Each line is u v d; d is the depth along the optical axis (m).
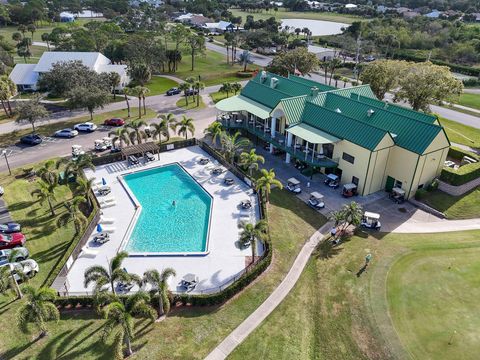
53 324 32.53
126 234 45.28
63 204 51.03
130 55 119.31
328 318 34.03
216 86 111.44
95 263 40.66
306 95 65.56
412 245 44.25
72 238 44.41
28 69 101.81
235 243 43.97
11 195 52.72
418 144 51.38
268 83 79.38
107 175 58.94
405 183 53.72
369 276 39.03
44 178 49.06
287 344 31.44
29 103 71.06
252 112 68.56
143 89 82.06
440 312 34.62
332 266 40.50
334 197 54.47
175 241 45.00
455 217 50.69
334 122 57.91
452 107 96.06
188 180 59.28
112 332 31.45
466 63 146.38
